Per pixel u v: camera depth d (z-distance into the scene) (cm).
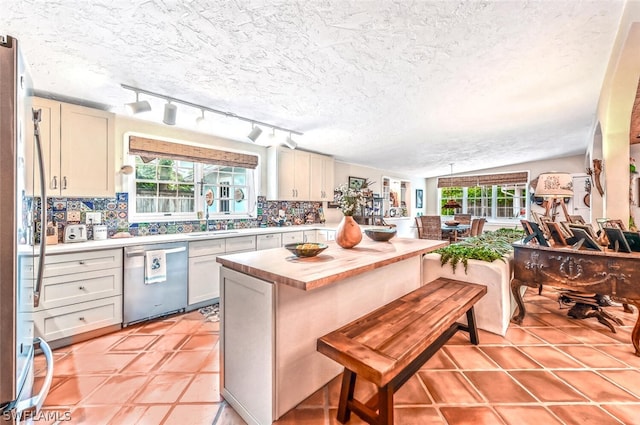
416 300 190
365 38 175
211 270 320
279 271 137
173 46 174
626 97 238
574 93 281
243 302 154
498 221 693
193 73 209
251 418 149
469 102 288
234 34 165
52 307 218
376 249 200
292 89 242
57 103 239
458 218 686
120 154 305
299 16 152
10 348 91
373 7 148
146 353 215
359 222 548
